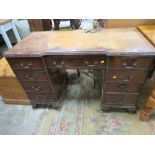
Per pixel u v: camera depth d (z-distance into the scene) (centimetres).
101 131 143
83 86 204
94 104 174
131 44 120
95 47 119
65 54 116
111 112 161
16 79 152
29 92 156
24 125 157
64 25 380
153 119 149
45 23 240
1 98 197
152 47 113
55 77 157
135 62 114
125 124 147
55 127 151
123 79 127
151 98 128
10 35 320
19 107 180
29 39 146
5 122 163
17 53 121
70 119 158
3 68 162
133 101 146
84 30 156
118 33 144
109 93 142
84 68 126
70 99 184
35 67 129
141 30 148
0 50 304
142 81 127
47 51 119
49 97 159
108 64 117
